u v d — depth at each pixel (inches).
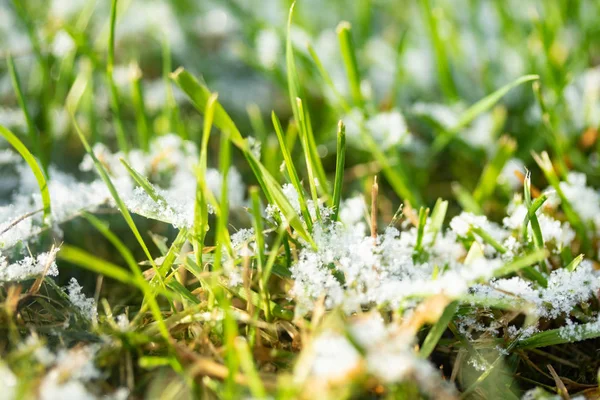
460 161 18.0
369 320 12.9
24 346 12.9
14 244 14.1
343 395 12.3
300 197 13.9
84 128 17.9
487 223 14.6
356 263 13.7
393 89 18.1
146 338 13.2
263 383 12.7
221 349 13.2
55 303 14.2
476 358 13.7
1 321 13.4
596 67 19.5
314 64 18.5
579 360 14.1
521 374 14.0
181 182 16.1
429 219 14.8
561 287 13.8
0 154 16.6
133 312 14.3
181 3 22.0
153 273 14.0
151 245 15.9
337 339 12.6
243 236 14.1
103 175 13.6
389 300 13.3
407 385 12.6
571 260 14.4
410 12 22.1
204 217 13.7
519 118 18.2
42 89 18.0
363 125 16.6
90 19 21.5
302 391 12.4
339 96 16.2
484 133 17.9
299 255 14.1
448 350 13.9
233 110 19.2
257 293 13.9
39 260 13.8
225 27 22.1
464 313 13.7
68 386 12.5
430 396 12.8
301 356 12.8
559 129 17.4
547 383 14.0
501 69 19.6
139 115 16.6
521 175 15.5
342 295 13.4
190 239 13.9
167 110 17.2
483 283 13.7
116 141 18.1
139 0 21.9
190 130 18.2
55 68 18.6
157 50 20.8
